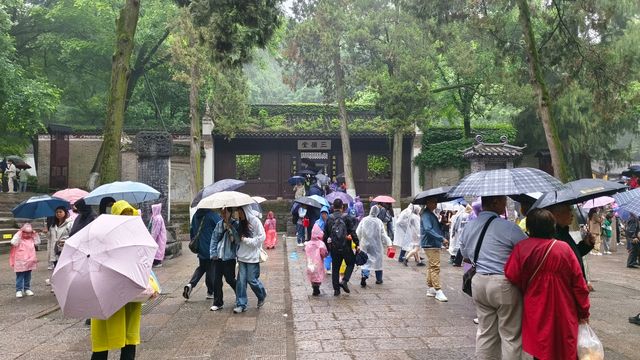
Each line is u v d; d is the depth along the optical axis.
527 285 3.58
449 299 7.92
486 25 13.01
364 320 6.50
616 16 19.89
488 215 4.13
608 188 4.72
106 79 28.12
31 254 8.30
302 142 26.17
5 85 19.06
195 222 7.81
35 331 6.07
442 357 4.95
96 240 3.59
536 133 24.64
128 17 9.71
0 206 21.12
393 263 12.51
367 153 27.48
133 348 4.17
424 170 25.81
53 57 27.45
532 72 12.02
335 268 8.20
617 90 12.95
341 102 22.94
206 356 4.99
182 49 19.53
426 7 13.44
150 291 4.03
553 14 13.59
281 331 5.95
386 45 20.72
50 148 26.30
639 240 11.61
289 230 21.03
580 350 3.37
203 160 25.66
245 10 10.55
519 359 3.70
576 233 7.16
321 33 21.25
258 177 26.95
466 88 25.33
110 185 7.36
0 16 18.77
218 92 23.72
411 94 20.12
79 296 3.41
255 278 7.04
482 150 17.61
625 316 6.74
